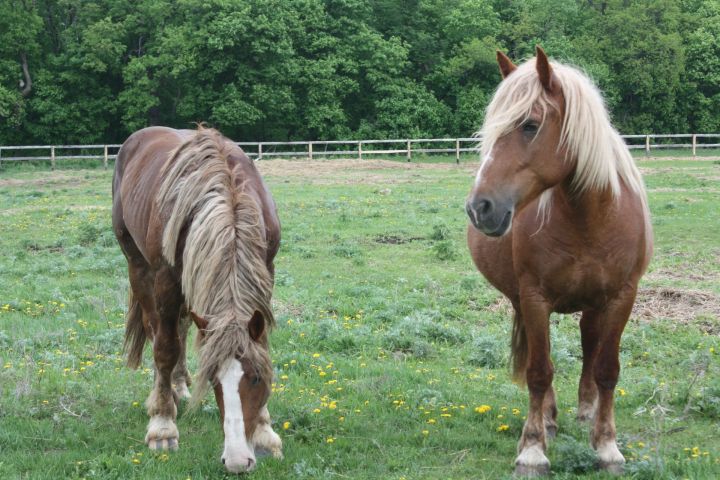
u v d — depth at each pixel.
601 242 5.21
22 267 13.80
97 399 7.19
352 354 8.80
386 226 18.12
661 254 14.26
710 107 52.41
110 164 39.66
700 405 6.71
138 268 6.88
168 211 5.76
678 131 53.00
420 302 10.88
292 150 46.91
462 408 6.91
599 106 5.06
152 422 6.14
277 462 5.63
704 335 9.09
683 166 33.59
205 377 4.73
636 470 5.29
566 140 4.90
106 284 12.38
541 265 5.35
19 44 43.16
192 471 5.55
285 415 6.69
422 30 52.25
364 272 13.25
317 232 17.41
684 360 8.06
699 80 52.97
